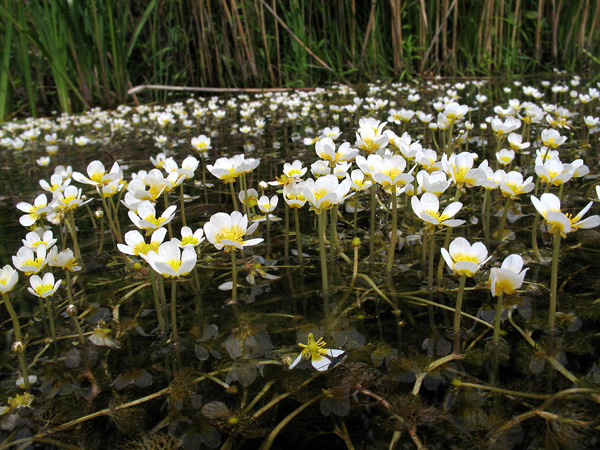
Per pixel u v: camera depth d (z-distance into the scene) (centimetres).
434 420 11
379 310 16
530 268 18
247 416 12
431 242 17
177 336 16
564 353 14
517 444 11
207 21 77
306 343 15
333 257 21
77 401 13
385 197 28
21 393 14
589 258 19
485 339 14
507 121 28
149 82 83
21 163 45
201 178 34
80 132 58
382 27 83
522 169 30
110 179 22
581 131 40
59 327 17
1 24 62
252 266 20
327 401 12
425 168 20
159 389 13
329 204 17
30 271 16
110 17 67
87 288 20
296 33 76
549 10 81
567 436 11
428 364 13
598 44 77
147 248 16
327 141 21
